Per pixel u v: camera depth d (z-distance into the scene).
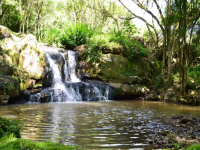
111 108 8.33
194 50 15.52
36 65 11.01
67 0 27.53
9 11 22.80
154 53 17.77
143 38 20.16
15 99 9.69
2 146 1.82
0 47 9.45
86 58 14.44
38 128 4.53
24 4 23.14
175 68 16.89
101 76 14.22
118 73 14.66
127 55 15.70
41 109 7.58
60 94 11.01
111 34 19.88
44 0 23.48
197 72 14.14
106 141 3.66
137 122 5.47
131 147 3.35
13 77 9.34
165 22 13.95
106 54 14.80
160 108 8.78
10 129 2.72
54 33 17.06
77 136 3.95
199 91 10.89
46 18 27.50
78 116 6.20
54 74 12.21
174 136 3.83
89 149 3.20
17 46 10.09
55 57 12.81
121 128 4.71
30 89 10.60
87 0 24.95
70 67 13.91
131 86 14.03
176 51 17.47
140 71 15.55
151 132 4.38
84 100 12.00
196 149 1.94
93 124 5.09
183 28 10.71
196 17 10.92
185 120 5.55
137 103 10.86
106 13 22.00
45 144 1.98
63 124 5.02
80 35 15.85
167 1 13.31
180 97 11.55
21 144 1.78
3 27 9.98
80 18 25.06
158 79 15.17
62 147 1.96
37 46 11.38
